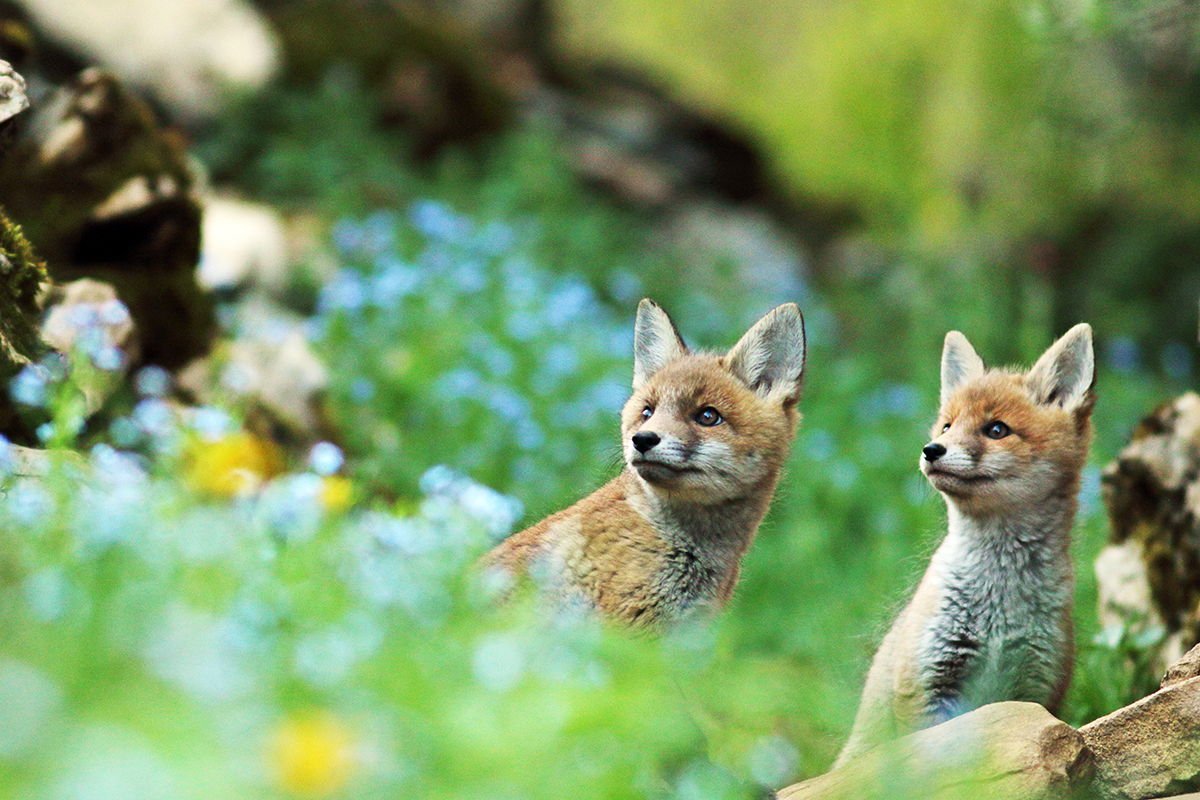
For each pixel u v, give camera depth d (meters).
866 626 11.93
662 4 41.41
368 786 3.57
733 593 9.14
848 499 16.53
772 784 7.17
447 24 30.75
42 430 7.88
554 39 37.31
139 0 22.64
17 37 12.48
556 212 24.08
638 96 35.59
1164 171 27.34
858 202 34.69
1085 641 9.85
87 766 3.11
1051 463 8.48
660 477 8.38
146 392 10.36
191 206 11.86
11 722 3.21
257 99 23.45
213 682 3.70
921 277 25.72
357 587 5.52
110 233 11.11
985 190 30.56
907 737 6.94
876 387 20.92
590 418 15.82
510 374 16.52
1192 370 25.45
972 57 29.97
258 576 5.34
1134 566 10.55
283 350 13.21
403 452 14.38
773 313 9.14
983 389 8.84
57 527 5.63
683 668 5.86
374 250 19.38
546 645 4.97
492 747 4.04
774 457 8.91
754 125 37.19
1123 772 7.08
